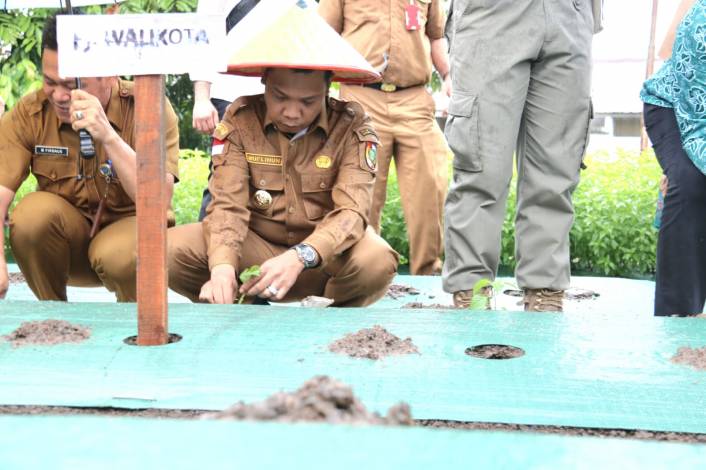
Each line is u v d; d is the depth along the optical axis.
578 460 0.79
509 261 5.39
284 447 0.71
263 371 1.63
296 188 2.47
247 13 3.14
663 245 2.54
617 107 12.70
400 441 0.73
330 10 3.71
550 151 2.55
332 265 2.52
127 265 2.47
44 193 2.59
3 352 1.71
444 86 4.06
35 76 7.02
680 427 1.44
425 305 2.90
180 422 0.75
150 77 1.69
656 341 1.87
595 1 2.66
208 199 3.18
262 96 2.49
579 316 2.08
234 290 2.26
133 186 2.41
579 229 5.30
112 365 1.64
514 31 2.46
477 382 1.60
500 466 0.73
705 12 2.43
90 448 0.71
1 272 2.43
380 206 3.78
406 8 3.62
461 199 2.60
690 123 2.47
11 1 3.02
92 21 1.66
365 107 3.70
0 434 0.74
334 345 1.77
